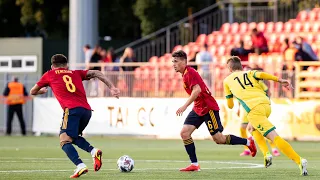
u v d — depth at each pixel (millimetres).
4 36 106375
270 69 64062
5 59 85000
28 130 76188
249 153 47312
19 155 47125
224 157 45844
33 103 74875
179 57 32719
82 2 79875
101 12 102000
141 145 59594
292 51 67938
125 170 33188
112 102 68938
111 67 70312
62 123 29969
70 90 30250
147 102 67375
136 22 102438
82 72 30906
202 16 96312
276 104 63312
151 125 67125
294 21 82438
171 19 96312
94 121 69688
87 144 30453
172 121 66250
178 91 67812
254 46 73000
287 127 63125
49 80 30578
